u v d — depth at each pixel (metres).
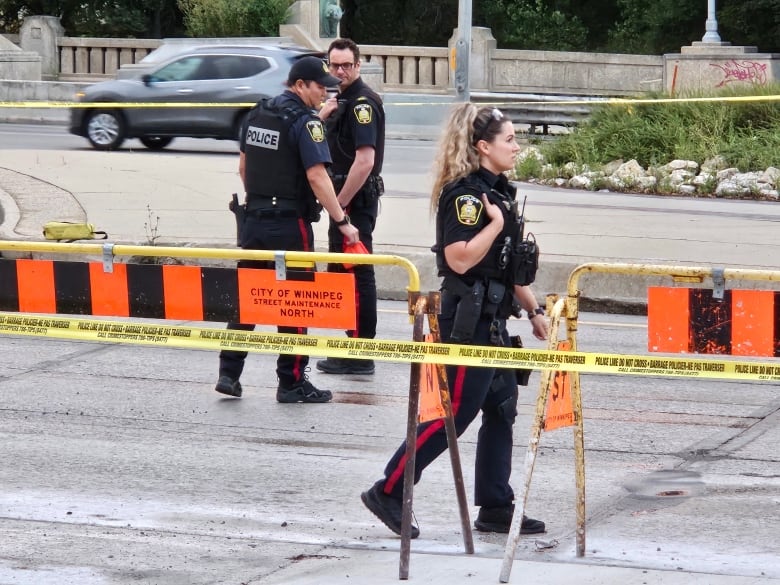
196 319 6.46
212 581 5.79
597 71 37.22
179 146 27.48
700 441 8.21
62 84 34.12
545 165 22.69
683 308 5.71
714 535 6.43
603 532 6.47
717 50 35.91
